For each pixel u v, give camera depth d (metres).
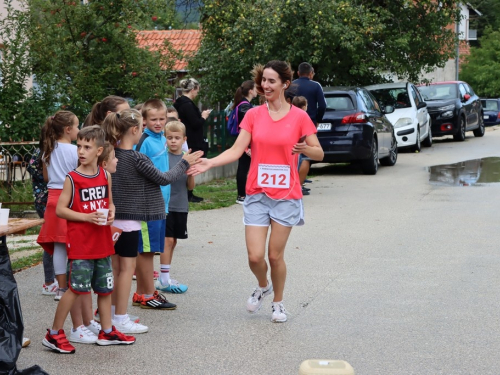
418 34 25.27
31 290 8.02
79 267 6.02
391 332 6.50
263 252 6.75
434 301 7.44
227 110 18.86
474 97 30.45
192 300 7.65
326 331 6.55
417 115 23.97
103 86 18.45
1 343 5.22
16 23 16.55
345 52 23.95
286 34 22.88
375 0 25.11
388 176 17.94
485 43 58.38
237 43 22.86
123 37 18.62
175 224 7.91
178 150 7.86
